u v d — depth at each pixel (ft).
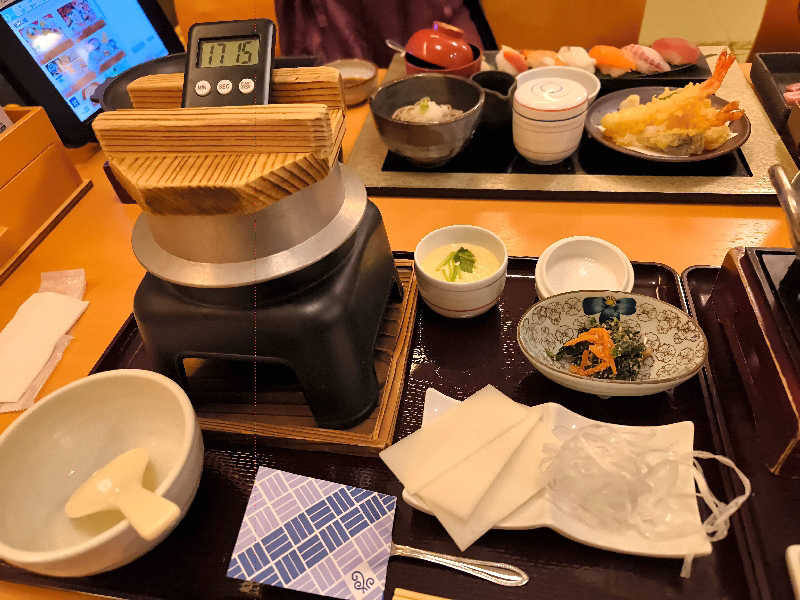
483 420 2.62
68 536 2.32
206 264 2.36
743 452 2.53
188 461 2.20
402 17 7.46
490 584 2.22
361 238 2.77
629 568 2.21
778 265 2.78
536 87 4.19
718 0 11.62
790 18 5.78
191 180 2.03
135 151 2.19
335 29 7.47
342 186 2.62
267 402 2.90
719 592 2.14
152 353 2.74
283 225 2.30
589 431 2.48
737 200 3.93
